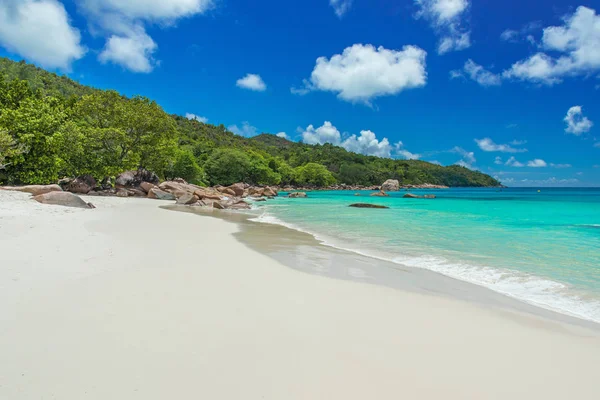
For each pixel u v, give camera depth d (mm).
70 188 29062
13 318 4137
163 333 4012
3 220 11055
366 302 5648
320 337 4188
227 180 83500
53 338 3717
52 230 10109
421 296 6152
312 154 172750
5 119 24594
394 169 181250
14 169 24969
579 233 15125
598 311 5652
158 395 2861
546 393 3244
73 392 2832
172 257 7988
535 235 14422
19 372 3062
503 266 8781
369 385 3213
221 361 3471
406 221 19969
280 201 42656
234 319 4566
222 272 6953
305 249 10461
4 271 5848
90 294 5109
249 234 13203
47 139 25422
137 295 5223
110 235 10305
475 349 4109
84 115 36094
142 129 36750
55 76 128250
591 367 3775
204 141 126875
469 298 6164
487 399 3102
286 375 3291
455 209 31578
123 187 34344
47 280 5574
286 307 5168
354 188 130625
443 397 3094
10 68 98438
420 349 4031
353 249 10891
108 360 3346
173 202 29891
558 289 6859
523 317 5285
